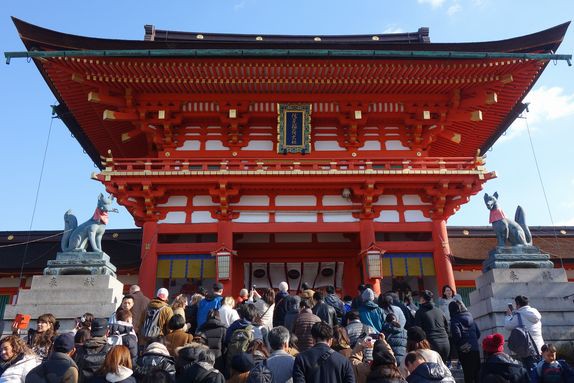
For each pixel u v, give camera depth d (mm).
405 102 26484
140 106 25891
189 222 25234
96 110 26891
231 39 32688
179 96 25906
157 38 32312
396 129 27391
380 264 24109
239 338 9891
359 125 26984
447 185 25156
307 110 26359
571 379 10008
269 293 13359
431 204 26016
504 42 23844
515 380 8570
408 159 26141
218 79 24500
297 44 24344
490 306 16625
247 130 27141
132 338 10250
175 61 23375
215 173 24406
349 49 24297
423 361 7727
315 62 23656
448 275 24328
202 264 24703
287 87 25375
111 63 23234
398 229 25391
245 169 24938
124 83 24703
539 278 17406
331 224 25375
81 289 16641
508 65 24047
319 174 24641
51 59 22750
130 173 24344
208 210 25484
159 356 8234
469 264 29156
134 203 25219
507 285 17031
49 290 16609
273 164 25312
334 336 9633
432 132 26891
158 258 24812
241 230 25172
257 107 26703
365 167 25641
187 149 26688
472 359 12133
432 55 23000
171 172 24438
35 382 7562
